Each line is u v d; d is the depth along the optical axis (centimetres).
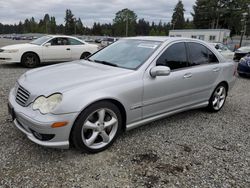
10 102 338
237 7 7194
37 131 291
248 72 959
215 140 387
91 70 365
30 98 308
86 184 270
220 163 321
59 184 268
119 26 8975
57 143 297
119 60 401
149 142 369
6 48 998
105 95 317
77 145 313
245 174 300
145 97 364
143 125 417
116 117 340
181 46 427
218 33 3956
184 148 356
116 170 296
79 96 300
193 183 279
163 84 383
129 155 330
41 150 330
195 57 448
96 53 462
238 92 723
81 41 1151
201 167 310
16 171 285
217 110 518
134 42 440
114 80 334
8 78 765
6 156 313
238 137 402
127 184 273
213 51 489
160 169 302
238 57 1700
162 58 392
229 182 284
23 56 1005
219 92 511
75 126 303
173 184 276
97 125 324
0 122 408
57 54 1075
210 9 7475
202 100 472
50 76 345
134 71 358
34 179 274
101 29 10356
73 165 302
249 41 4481
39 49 1031
